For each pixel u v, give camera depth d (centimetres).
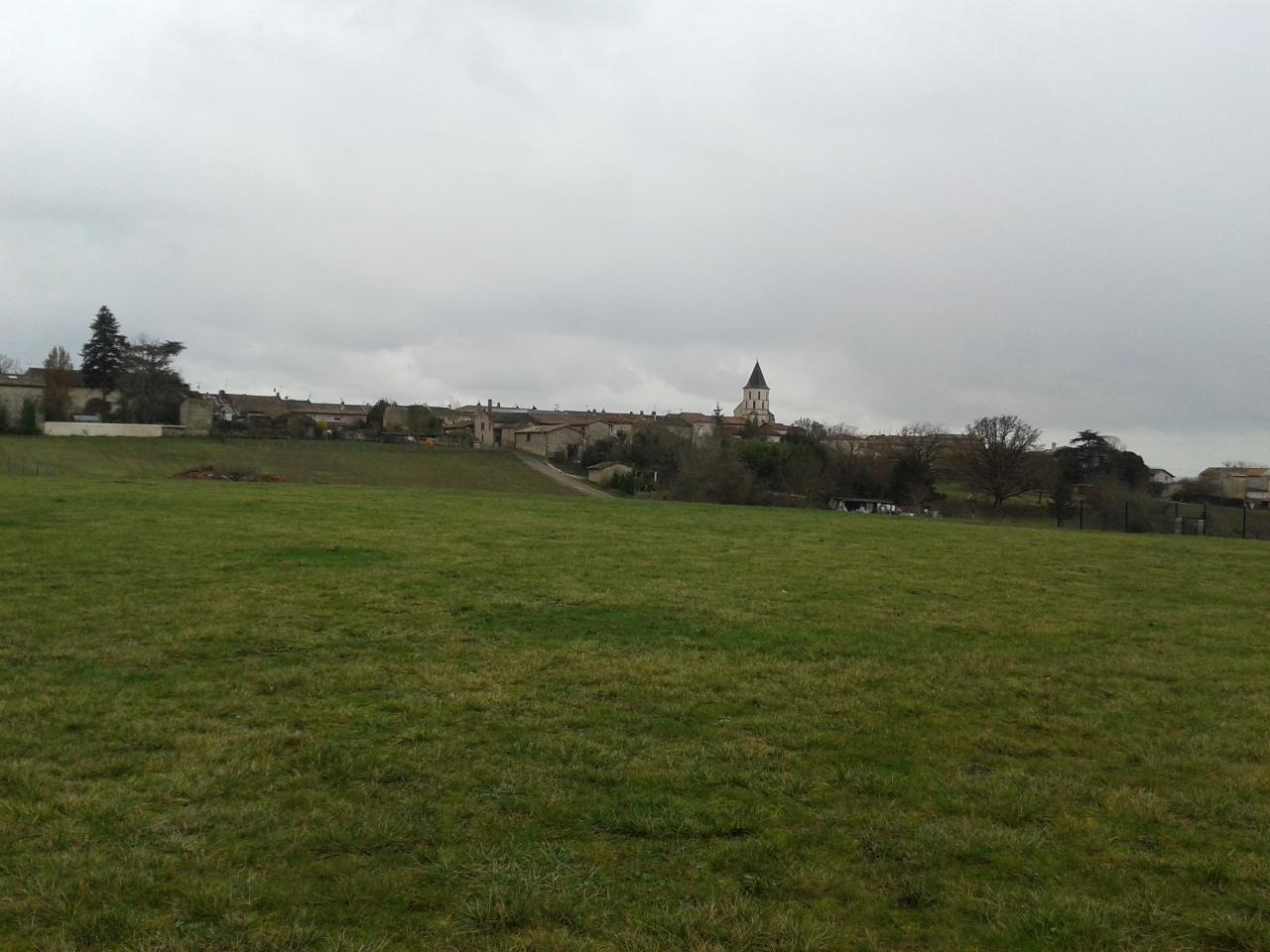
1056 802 783
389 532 2305
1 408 8994
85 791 738
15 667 1075
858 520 3362
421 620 1378
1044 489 8381
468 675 1095
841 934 568
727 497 7300
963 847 688
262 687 1032
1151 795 797
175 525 2234
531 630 1349
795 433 12262
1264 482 10906
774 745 902
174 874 614
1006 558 2309
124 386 10994
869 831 714
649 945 550
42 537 1955
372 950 534
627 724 949
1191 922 595
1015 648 1345
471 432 13275
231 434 10088
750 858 663
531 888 606
